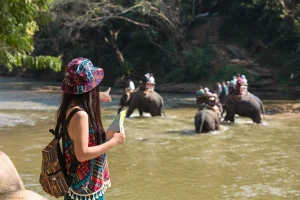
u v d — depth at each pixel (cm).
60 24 4075
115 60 4462
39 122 2003
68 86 342
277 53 3778
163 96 3281
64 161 342
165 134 1700
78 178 341
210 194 950
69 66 343
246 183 1034
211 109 1769
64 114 341
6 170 603
